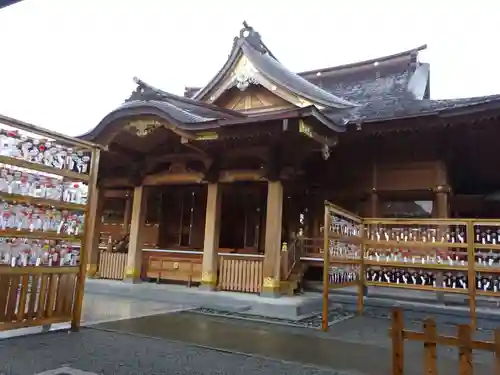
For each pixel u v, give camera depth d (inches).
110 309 307.1
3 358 160.6
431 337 115.1
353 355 198.2
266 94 517.0
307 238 460.4
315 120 338.0
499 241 299.6
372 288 427.5
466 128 386.0
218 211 424.5
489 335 274.5
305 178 457.7
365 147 453.1
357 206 474.6
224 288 404.8
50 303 210.5
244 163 419.8
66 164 220.1
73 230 223.9
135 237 461.7
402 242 325.4
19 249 199.0
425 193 446.3
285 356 190.2
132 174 474.9
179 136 423.2
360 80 650.2
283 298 368.5
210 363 170.6
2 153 189.5
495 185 510.9
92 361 163.2
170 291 389.1
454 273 317.1
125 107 400.8
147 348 190.2
